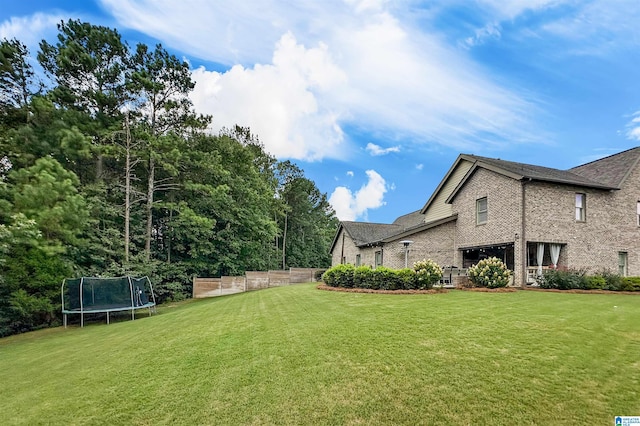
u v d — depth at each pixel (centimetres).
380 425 367
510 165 1748
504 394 413
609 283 1406
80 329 1330
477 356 530
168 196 2400
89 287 1493
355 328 710
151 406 438
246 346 643
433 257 1903
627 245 1636
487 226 1678
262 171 3869
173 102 2178
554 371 469
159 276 2125
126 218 1948
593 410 377
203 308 1375
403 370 489
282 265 4184
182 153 2161
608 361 500
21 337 1237
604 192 1619
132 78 1991
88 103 2002
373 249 2219
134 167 2264
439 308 908
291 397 432
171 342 739
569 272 1406
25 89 1869
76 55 1884
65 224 1443
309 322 795
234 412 407
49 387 546
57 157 1752
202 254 2545
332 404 411
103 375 571
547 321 737
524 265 1445
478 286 1395
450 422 365
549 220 1504
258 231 2847
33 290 1424
